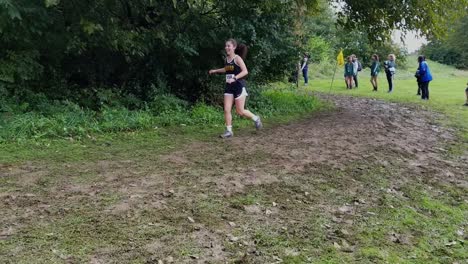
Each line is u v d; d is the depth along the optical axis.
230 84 8.53
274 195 5.49
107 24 9.70
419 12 13.11
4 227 4.16
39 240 3.95
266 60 12.34
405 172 7.09
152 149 7.34
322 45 34.94
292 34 13.29
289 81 21.83
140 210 4.71
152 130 8.83
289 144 8.18
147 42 10.59
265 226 4.61
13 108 8.61
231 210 4.93
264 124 10.25
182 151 7.30
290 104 13.47
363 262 4.09
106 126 8.49
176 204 4.95
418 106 15.71
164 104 10.30
